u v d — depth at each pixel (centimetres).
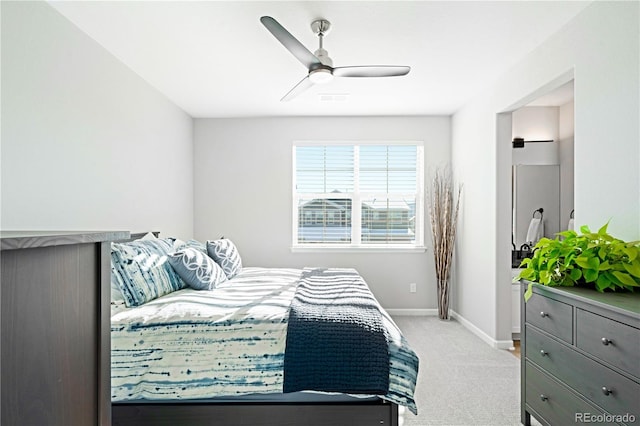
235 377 193
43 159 225
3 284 54
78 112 256
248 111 464
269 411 194
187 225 469
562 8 235
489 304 377
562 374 187
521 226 442
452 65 324
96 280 76
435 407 247
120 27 255
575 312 177
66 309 67
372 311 219
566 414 184
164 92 391
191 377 194
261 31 262
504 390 272
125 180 320
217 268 298
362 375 188
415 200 497
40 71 221
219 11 236
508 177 361
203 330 200
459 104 441
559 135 453
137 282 229
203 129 490
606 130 219
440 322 454
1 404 54
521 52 299
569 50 251
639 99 196
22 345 58
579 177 243
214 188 490
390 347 194
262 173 491
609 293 178
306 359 191
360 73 263
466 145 436
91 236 71
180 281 273
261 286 290
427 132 490
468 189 430
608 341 157
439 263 468
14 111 204
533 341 213
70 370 68
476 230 409
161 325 201
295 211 497
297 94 310
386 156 496
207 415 195
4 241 52
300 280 311
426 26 257
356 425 193
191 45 283
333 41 278
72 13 236
